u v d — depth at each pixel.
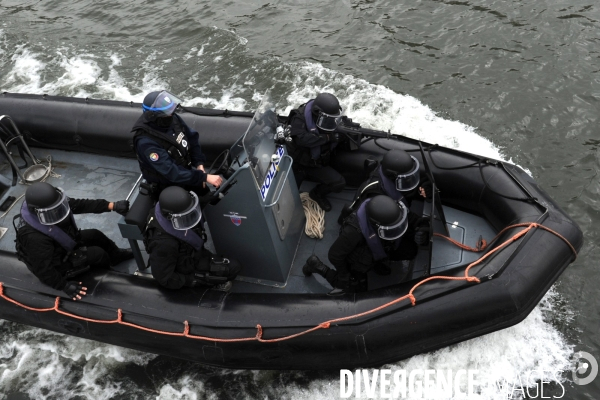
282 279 4.14
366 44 7.63
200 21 8.25
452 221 4.48
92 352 4.42
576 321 4.47
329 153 4.37
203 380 4.21
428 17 7.98
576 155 5.96
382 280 4.15
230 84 7.17
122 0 8.84
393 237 3.47
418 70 7.16
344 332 3.64
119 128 5.09
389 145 4.59
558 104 6.53
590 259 4.99
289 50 7.63
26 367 4.39
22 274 4.05
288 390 4.10
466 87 6.85
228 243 3.97
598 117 6.34
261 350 3.71
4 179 5.10
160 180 3.77
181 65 7.54
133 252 4.15
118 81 7.34
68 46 8.02
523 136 6.22
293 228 4.25
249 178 3.50
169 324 3.75
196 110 5.08
